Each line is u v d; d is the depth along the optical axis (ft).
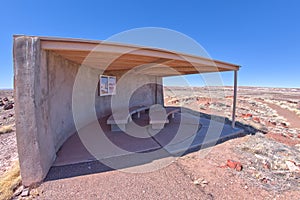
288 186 7.03
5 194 5.99
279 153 11.08
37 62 6.72
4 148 11.91
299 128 20.40
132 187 6.64
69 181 6.92
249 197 6.20
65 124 11.85
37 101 6.71
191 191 6.48
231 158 9.85
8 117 22.43
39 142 6.75
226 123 19.29
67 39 7.45
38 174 6.71
